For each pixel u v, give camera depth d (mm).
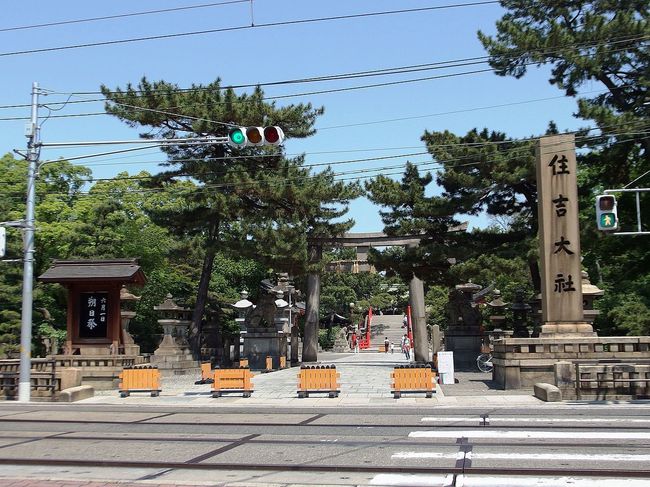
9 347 33188
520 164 29938
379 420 15672
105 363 27719
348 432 13734
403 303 100750
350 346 77125
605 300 38406
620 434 12758
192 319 36594
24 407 20297
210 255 36406
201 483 9234
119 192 42812
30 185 23312
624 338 23156
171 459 11016
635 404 18625
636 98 31125
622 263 37031
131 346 30156
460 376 29938
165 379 30234
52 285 36812
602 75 30734
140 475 9922
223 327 48344
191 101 32969
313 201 34375
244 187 33500
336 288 85625
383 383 26297
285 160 34562
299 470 10109
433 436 12961
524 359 23359
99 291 29062
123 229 41938
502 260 29531
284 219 35375
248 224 34344
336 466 10195
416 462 10438
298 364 43250
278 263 35531
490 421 15031
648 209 32406
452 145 31266
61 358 27812
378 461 10578
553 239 24453
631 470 9523
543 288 24500
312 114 35250
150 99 32625
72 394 22078
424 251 32812
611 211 18562
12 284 35375
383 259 34906
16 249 35500
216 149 35281
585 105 28594
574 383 20266
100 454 11539
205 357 39312
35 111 23250
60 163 41188
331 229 38719
